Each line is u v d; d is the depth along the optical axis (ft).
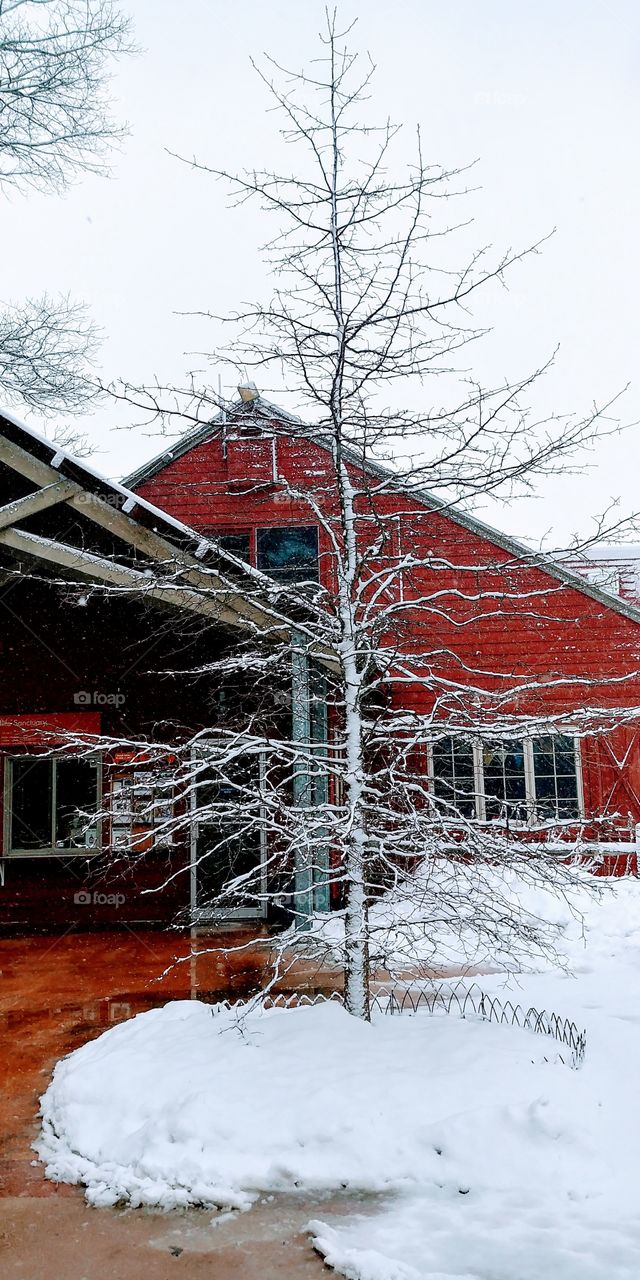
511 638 47.73
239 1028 18.72
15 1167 15.06
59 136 43.73
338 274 20.49
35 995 26.35
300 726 29.63
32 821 38.93
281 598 22.97
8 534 24.53
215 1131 14.93
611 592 49.01
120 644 39.40
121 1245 12.50
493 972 27.40
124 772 37.96
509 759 46.44
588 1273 11.14
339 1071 16.56
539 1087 15.71
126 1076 17.38
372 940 19.33
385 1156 14.20
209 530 49.19
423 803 26.21
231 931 36.17
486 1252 11.76
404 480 21.58
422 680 21.38
